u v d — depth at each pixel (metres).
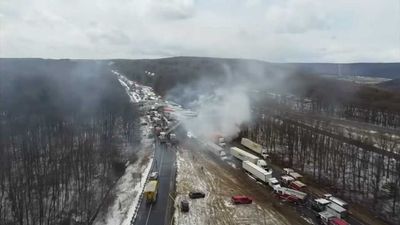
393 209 82.62
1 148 111.62
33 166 103.81
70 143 129.62
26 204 80.12
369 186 95.81
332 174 104.75
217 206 89.69
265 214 85.38
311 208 88.44
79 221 82.75
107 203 91.75
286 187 101.38
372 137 130.12
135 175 112.44
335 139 120.62
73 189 96.69
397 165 92.56
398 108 172.62
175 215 84.25
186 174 113.38
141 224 79.56
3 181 93.44
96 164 115.94
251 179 109.44
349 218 82.75
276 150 132.38
